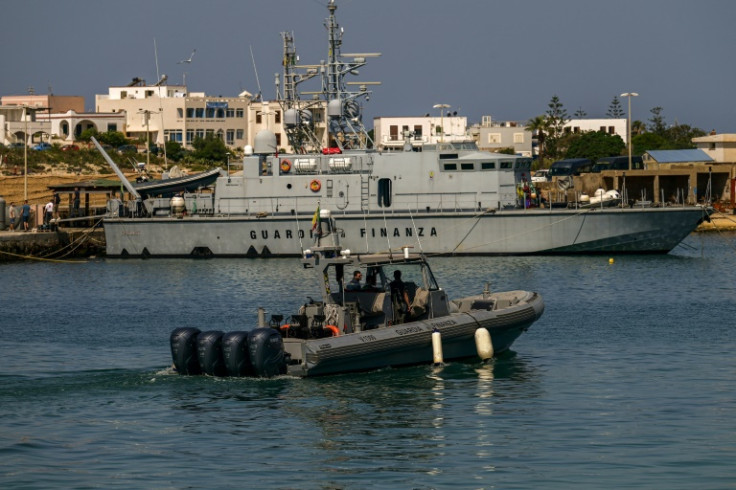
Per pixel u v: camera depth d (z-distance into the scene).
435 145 104.75
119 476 36.69
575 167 173.25
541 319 68.06
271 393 46.81
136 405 45.22
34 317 72.44
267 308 75.06
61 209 131.12
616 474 36.62
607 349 57.19
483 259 102.75
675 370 51.84
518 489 35.34
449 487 35.59
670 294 80.38
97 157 187.75
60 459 38.44
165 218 111.94
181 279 94.44
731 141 186.88
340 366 49.12
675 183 159.25
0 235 114.88
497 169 103.81
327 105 112.56
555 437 40.62
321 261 51.09
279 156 107.94
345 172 105.81
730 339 60.28
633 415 43.56
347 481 36.12
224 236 110.06
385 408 44.56
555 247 104.00
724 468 37.09
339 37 113.69
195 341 49.34
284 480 36.22
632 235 104.00
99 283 93.06
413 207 104.56
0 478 36.47
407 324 51.09
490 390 47.62
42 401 45.97
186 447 39.66
